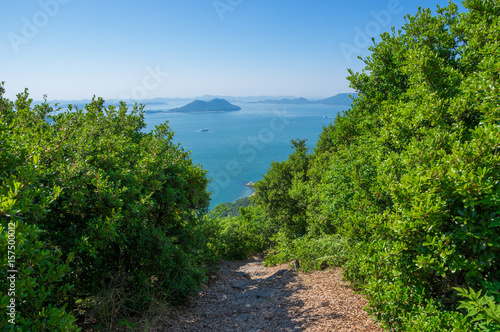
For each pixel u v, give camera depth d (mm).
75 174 5211
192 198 9820
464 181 3184
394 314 3883
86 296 5676
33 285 2842
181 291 7059
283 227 24547
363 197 6656
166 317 6098
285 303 6543
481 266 3172
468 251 3439
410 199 3818
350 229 6344
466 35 6668
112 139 7609
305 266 10031
